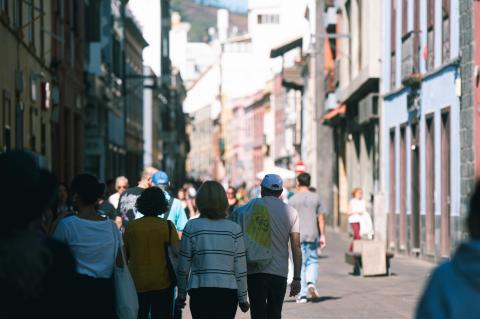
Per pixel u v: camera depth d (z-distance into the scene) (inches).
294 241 612.4
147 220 605.9
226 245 543.5
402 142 1620.3
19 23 1256.2
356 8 2036.2
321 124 2753.4
